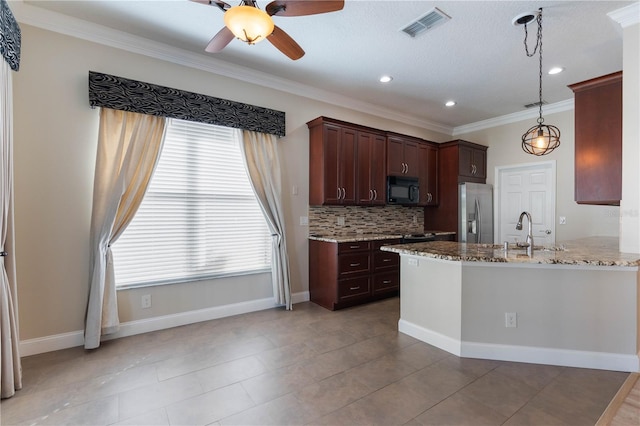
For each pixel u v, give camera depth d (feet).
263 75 12.56
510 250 9.51
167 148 10.77
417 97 14.98
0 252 6.72
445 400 6.62
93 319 9.02
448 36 9.75
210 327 10.79
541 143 8.92
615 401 6.56
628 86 8.61
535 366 8.09
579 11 8.48
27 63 8.63
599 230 14.48
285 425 5.88
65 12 8.75
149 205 10.48
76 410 6.31
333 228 15.02
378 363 8.22
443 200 18.17
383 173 15.48
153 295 10.52
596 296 7.93
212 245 11.66
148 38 10.05
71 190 9.23
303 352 8.87
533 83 13.28
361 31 9.49
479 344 8.55
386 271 14.19
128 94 9.59
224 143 11.89
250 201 12.50
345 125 14.06
